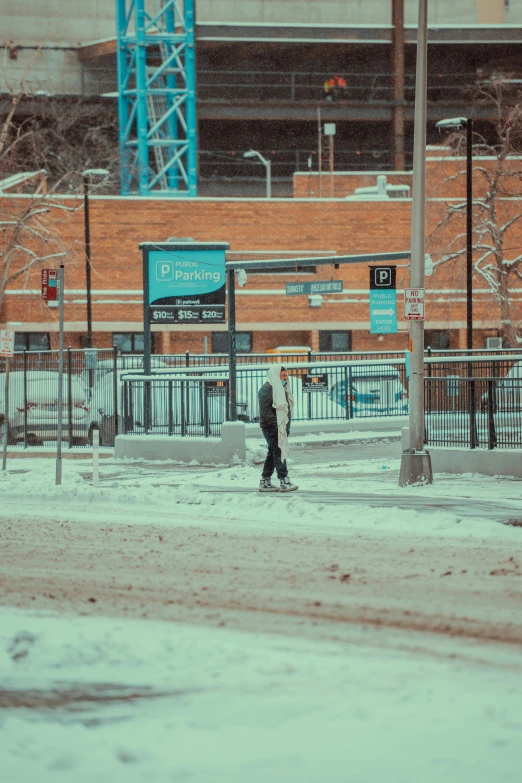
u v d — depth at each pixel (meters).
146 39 118.25
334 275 104.06
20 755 9.31
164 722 10.30
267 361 80.88
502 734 9.63
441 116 130.62
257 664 12.60
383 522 24.86
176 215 103.00
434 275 94.81
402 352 67.12
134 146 128.88
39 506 30.70
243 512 27.70
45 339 100.44
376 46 130.62
